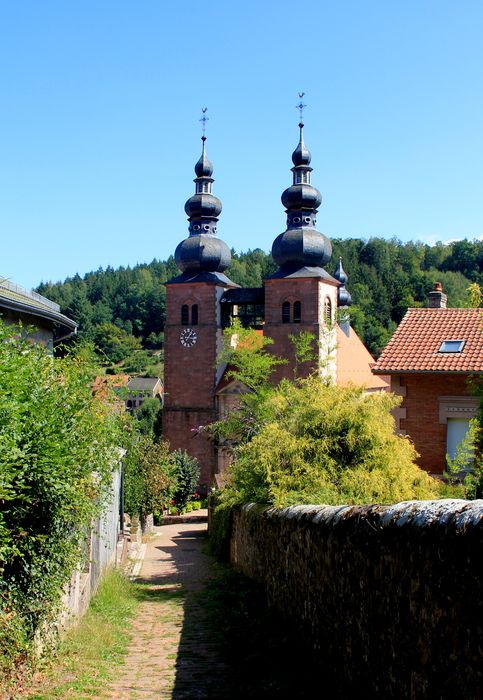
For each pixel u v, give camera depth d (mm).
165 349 67438
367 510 8039
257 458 19641
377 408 19266
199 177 68812
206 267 67750
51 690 8719
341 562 8727
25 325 21578
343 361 71000
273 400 21219
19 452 8133
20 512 8773
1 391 7895
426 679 5961
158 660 11266
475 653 5113
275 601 13727
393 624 6797
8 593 8516
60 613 10820
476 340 24922
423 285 133875
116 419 14672
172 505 55719
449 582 5551
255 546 17672
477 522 5148
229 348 48656
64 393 10727
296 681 9164
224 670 10477
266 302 63688
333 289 66438
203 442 66375
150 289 144000
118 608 16094
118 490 26844
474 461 22297
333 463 18641
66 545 10680
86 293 149375
